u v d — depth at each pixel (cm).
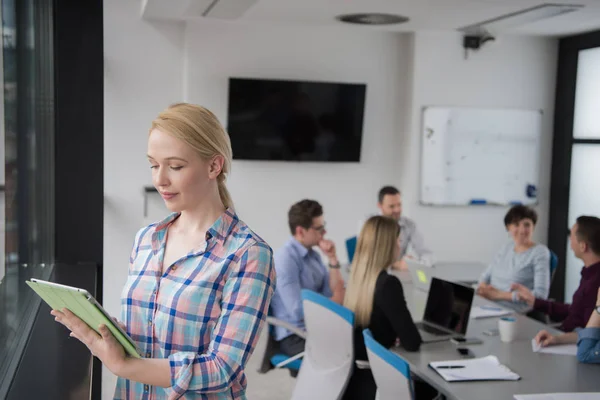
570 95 691
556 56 708
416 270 471
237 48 639
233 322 134
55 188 303
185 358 129
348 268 546
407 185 690
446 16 534
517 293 437
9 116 232
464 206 702
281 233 673
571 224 700
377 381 297
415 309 417
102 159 307
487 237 710
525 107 707
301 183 674
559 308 433
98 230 308
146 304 140
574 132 692
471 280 520
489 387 281
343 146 670
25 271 270
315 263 430
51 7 296
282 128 652
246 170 659
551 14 509
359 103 668
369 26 612
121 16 611
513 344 345
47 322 199
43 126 299
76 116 303
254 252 138
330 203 684
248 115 641
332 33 662
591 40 659
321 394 342
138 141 624
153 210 628
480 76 690
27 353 171
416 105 678
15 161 247
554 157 714
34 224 295
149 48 620
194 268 138
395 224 343
